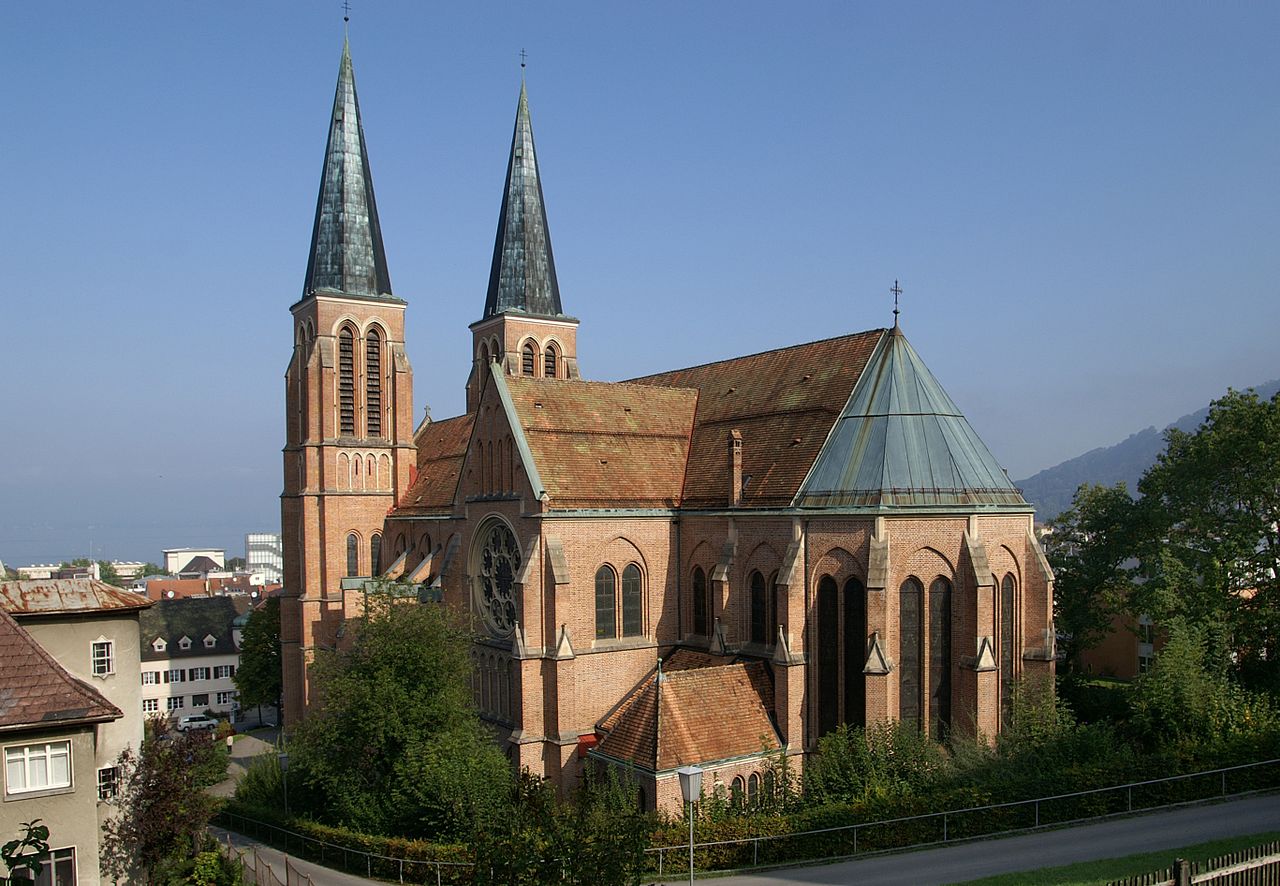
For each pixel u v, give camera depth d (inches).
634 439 2385.6
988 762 1641.2
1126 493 2625.5
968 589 1834.4
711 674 1904.5
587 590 2149.4
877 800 1526.8
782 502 1991.9
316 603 3073.3
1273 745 1737.2
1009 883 1253.1
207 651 5182.1
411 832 1857.8
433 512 2869.1
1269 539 2338.8
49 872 1387.8
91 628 1681.8
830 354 2234.3
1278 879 1087.0
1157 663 1929.1
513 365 3405.5
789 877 1393.9
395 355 3203.7
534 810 1012.5
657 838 1476.4
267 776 2404.0
